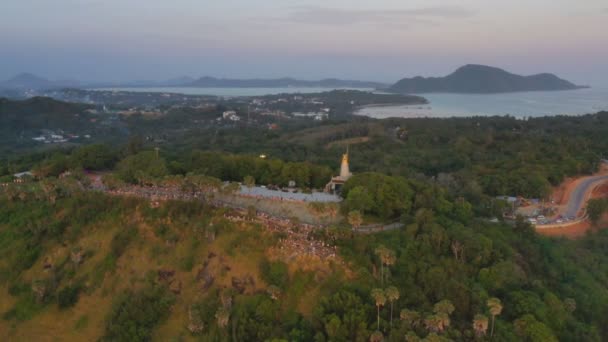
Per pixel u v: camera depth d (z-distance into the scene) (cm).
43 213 11844
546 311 8750
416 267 9425
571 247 12156
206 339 8312
